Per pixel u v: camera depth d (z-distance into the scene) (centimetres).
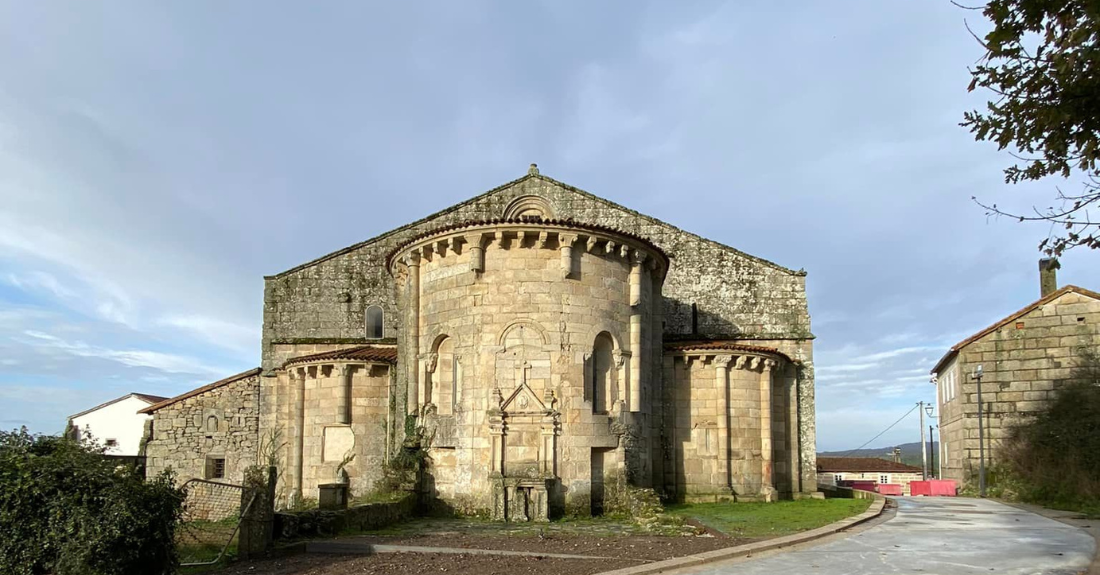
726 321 3591
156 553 1287
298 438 3106
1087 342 3650
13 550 1173
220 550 1661
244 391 3678
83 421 7031
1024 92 996
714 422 3011
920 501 3228
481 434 2359
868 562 1497
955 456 4275
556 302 2406
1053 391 3672
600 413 2458
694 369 3053
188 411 3669
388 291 3750
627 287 2586
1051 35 933
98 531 1186
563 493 2306
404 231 3759
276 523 1762
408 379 2583
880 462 7769
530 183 3688
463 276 2475
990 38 966
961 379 3884
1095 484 2800
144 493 1279
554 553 1605
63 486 1212
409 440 2500
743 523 2106
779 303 3584
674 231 3678
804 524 2066
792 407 3381
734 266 3631
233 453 3634
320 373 3094
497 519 2239
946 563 1484
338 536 1861
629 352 2553
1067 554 1593
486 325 2409
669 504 2820
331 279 3766
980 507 2838
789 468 3303
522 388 2350
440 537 1862
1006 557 1555
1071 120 984
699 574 1388
